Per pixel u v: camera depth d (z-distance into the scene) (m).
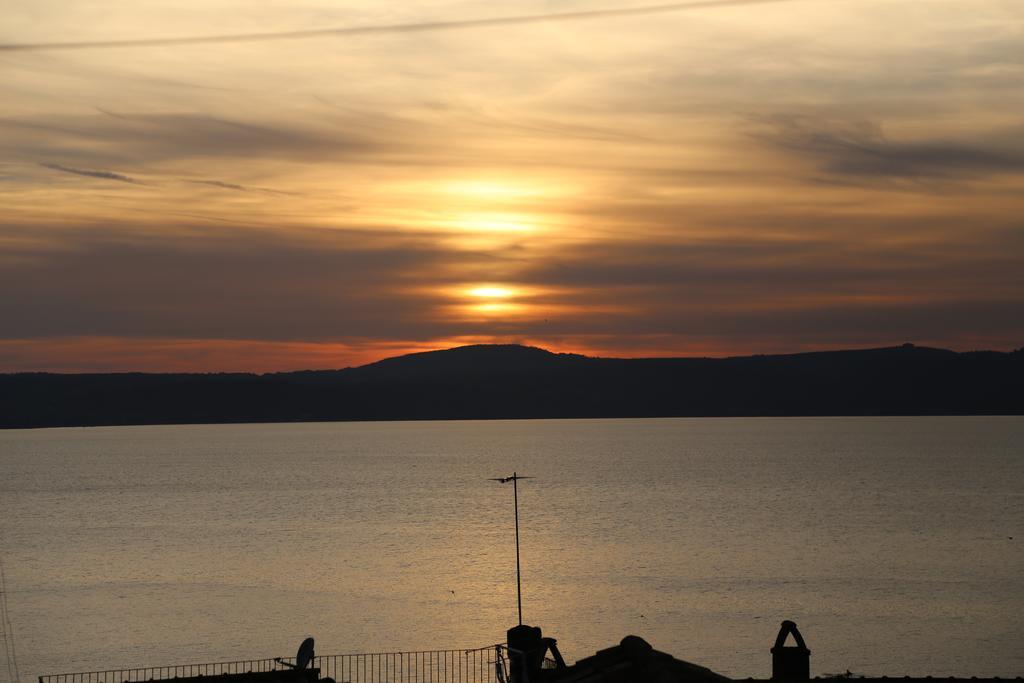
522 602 128.62
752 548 174.75
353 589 140.88
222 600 132.62
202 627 115.31
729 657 97.12
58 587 143.62
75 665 96.88
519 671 28.42
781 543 180.38
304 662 31.27
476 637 108.62
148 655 101.31
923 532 193.00
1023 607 120.00
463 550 178.12
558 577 147.50
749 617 116.44
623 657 23.53
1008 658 96.50
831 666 93.69
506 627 113.81
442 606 127.00
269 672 35.72
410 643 105.75
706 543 181.62
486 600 130.62
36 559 172.12
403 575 152.25
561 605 126.00
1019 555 163.38
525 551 175.25
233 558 171.88
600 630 111.50
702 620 115.31
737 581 141.50
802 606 122.62
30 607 127.81
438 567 159.50
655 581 142.75
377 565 162.75
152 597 135.50
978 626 110.38
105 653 102.19
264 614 122.81
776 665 31.33
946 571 148.62
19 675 92.62
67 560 170.88
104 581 149.00
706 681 22.67
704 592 133.38
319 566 162.50
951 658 96.62
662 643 103.81
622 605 125.19
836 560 160.25
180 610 125.69
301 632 112.38
